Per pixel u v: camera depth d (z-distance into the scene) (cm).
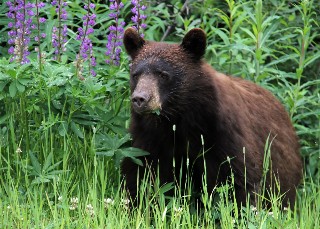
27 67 1170
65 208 1017
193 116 1104
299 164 1293
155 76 1091
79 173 1186
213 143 1106
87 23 1246
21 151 1166
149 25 1622
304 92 1380
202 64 1125
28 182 1122
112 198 1115
